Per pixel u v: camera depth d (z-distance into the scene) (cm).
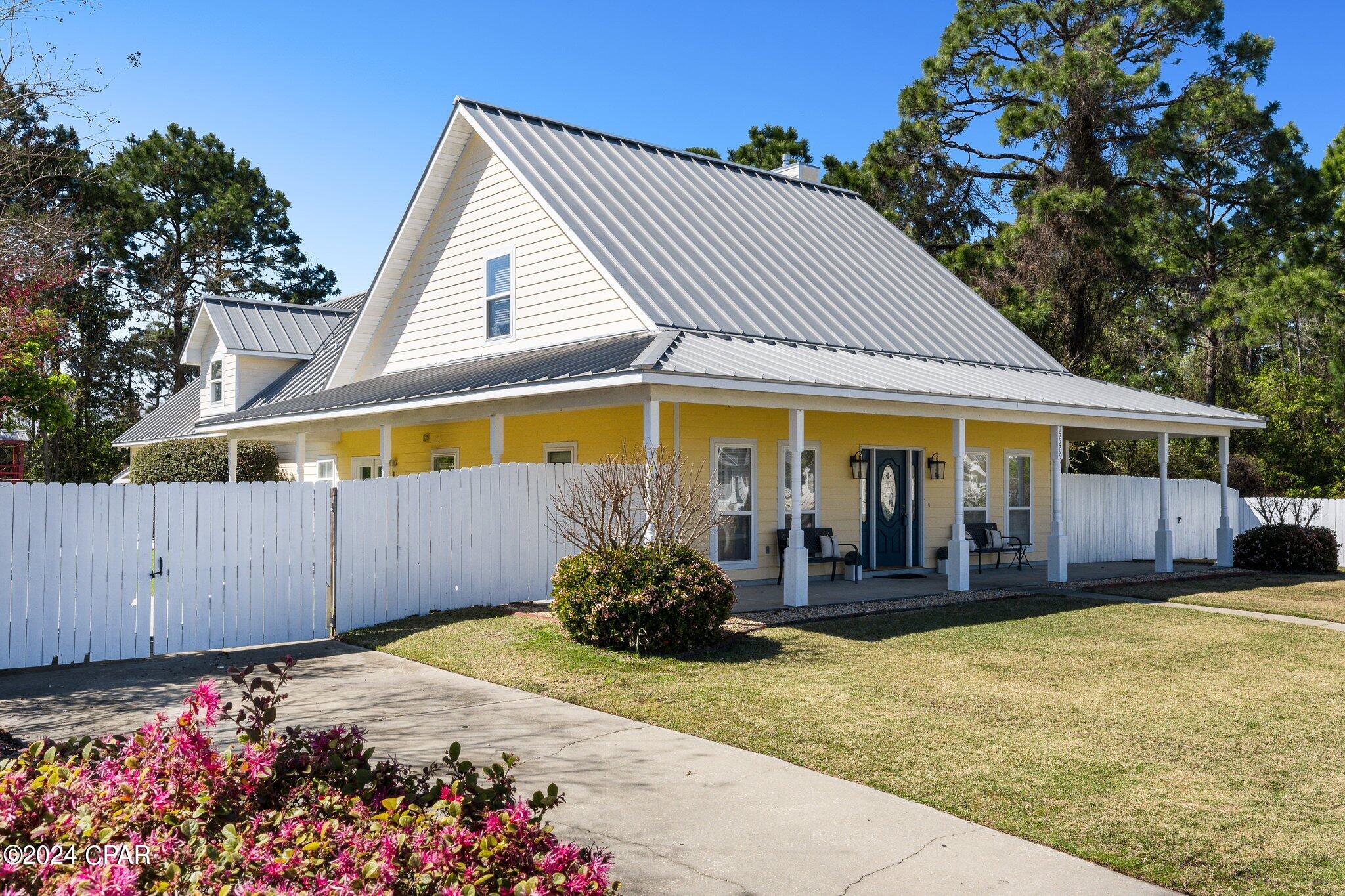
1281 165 2970
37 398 1669
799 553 1426
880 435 1941
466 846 377
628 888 518
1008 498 2194
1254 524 2627
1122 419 1875
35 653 1070
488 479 1448
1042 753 758
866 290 2077
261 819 395
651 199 1961
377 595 1324
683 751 759
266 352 2716
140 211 4462
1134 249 2955
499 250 1906
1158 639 1246
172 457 2717
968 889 523
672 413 1599
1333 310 2827
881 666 1058
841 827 607
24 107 1434
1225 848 580
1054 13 3225
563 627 1173
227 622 1195
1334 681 1020
